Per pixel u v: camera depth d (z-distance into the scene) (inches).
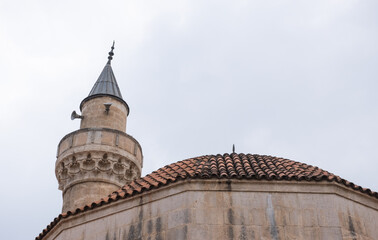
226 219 553.0
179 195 574.6
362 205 584.1
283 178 577.3
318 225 550.6
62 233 615.8
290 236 542.9
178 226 553.0
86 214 614.5
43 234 657.0
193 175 578.6
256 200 567.2
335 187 576.4
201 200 566.6
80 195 967.0
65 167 1010.7
